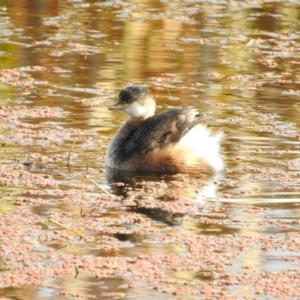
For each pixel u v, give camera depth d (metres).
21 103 17.22
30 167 13.98
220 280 10.18
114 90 18.38
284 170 14.09
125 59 20.84
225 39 22.97
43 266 10.45
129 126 14.99
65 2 26.11
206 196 12.95
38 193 12.86
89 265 10.50
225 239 11.31
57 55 20.94
